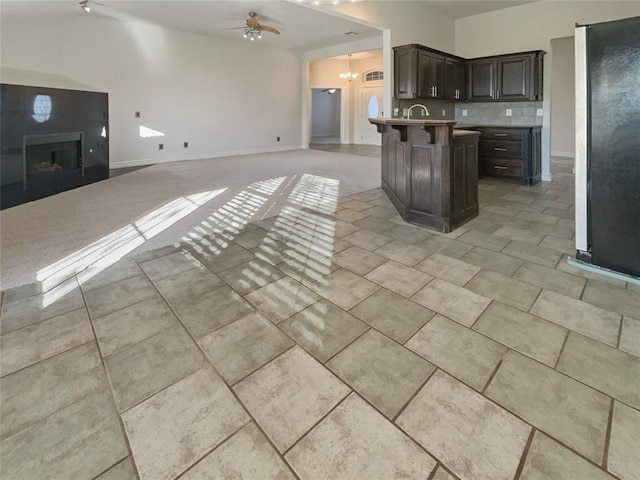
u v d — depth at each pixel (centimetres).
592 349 160
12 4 446
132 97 714
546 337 169
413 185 337
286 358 158
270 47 931
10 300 207
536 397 135
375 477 106
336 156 878
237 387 142
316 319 188
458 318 187
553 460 110
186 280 232
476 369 150
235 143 903
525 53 540
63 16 579
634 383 140
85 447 117
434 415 128
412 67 512
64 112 484
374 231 324
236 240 304
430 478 106
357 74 1182
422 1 547
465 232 319
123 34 683
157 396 138
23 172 421
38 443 118
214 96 843
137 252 278
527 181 526
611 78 212
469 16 615
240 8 601
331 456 113
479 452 114
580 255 249
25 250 282
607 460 110
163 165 731
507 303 200
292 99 1014
